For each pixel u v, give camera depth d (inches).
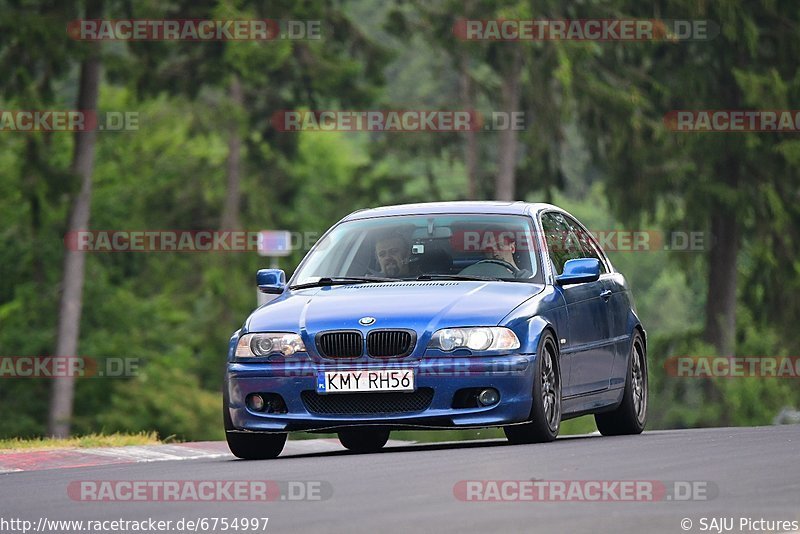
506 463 1060.5
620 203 4675.2
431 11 5088.6
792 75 4510.3
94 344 5610.2
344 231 1483.8
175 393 5172.2
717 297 4613.7
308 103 5344.5
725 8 4443.9
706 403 4635.8
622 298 1579.7
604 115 4667.8
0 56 3991.1
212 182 6181.1
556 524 734.5
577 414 1424.7
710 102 4571.9
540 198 5251.0
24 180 4082.2
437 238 1440.7
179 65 4355.3
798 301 4630.9
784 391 4717.0
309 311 1332.4
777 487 880.9
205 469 1155.3
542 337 1318.9
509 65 4845.0
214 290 6058.1
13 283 5506.9
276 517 805.9
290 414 1309.1
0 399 5398.6
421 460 1126.4
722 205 4510.3
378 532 727.1
